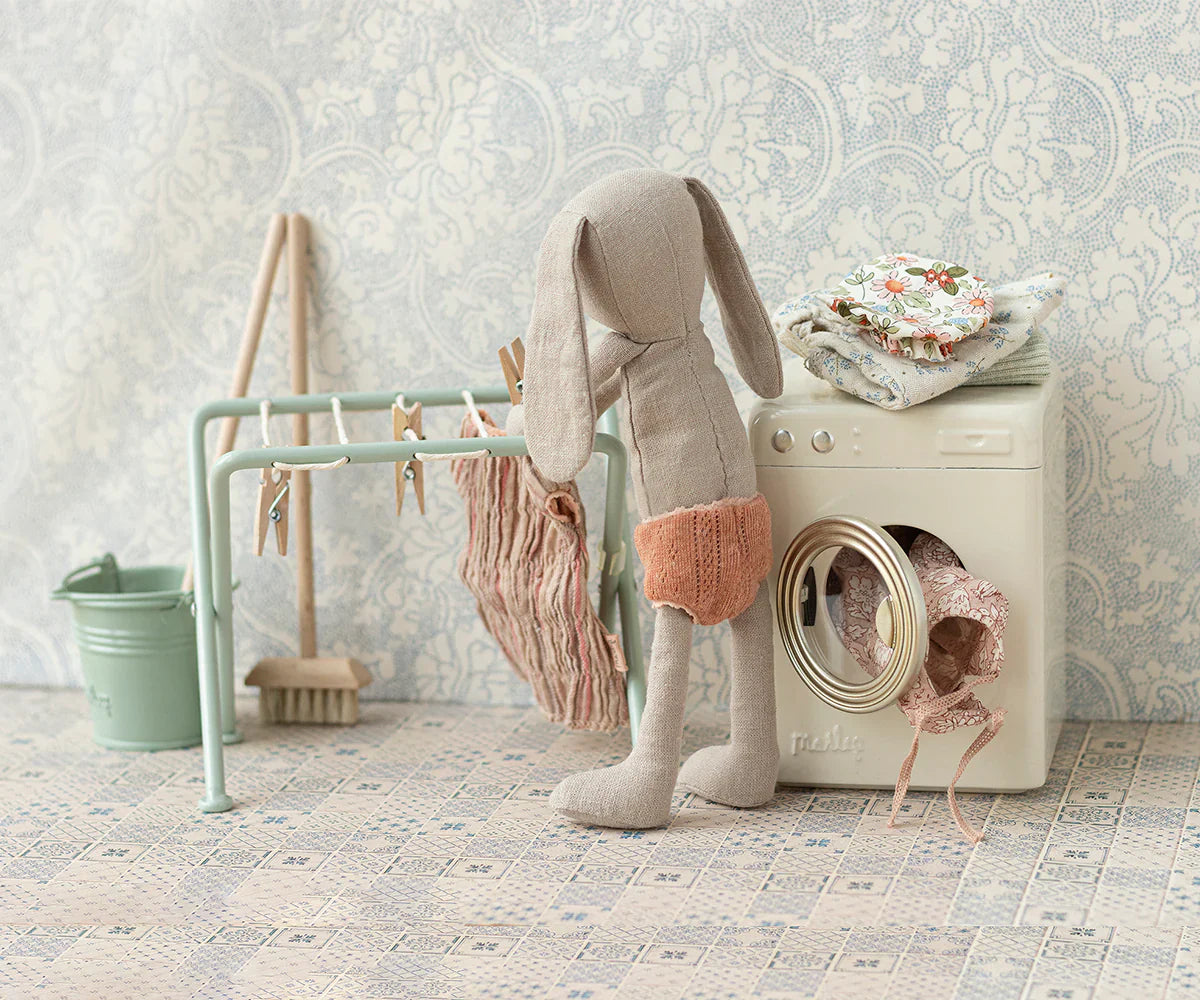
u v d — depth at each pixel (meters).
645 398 1.80
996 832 1.80
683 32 2.19
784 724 1.97
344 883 1.75
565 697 2.13
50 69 2.41
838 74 2.16
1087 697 2.23
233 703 2.30
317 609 2.48
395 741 2.28
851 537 1.84
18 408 2.53
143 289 2.45
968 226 2.16
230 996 1.48
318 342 2.41
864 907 1.61
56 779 2.16
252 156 2.37
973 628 1.88
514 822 1.92
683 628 1.86
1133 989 1.40
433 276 2.35
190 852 1.87
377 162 2.33
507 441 1.93
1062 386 2.13
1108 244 2.11
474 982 1.49
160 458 2.50
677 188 1.78
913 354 1.84
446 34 2.27
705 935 1.57
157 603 2.21
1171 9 2.03
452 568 2.42
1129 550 2.18
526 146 2.28
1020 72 2.10
